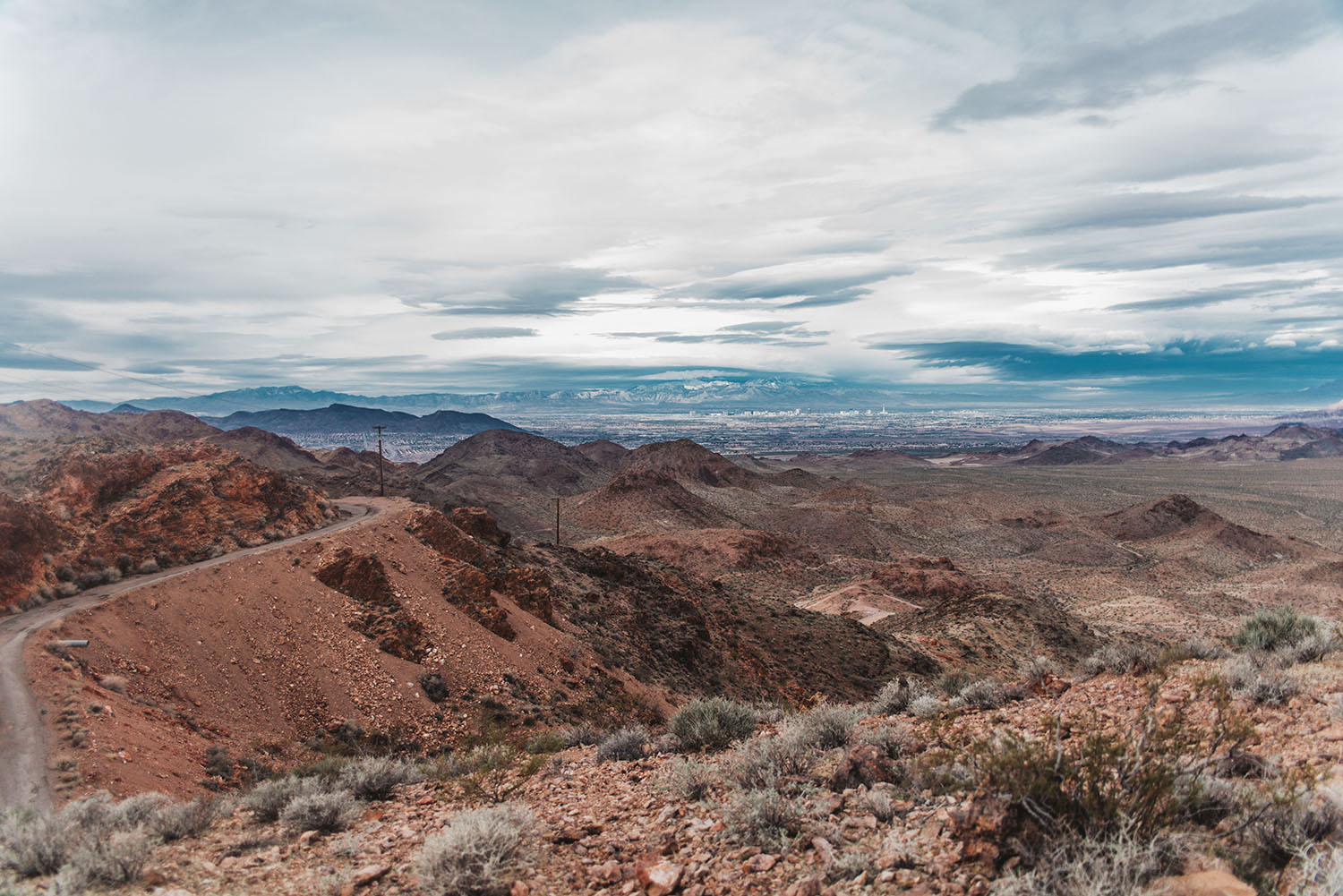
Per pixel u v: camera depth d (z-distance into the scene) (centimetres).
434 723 2641
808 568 13350
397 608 3173
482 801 1138
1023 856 563
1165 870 514
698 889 679
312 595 3062
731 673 4394
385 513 5084
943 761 859
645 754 1361
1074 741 846
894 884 604
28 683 1984
